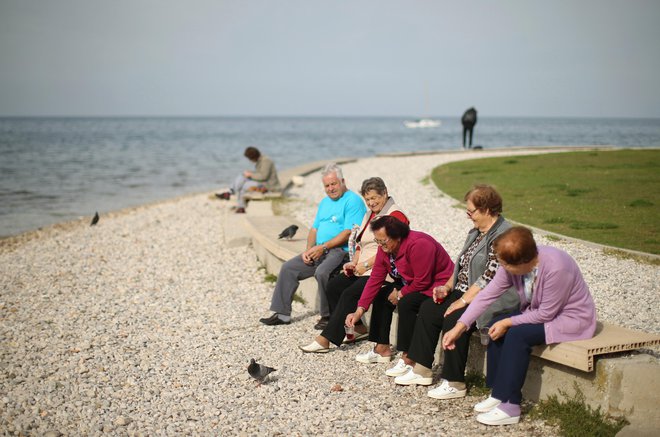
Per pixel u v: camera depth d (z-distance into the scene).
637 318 6.59
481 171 19.75
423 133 110.38
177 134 103.25
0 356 6.51
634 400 4.29
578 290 4.47
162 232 13.49
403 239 5.46
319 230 7.15
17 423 4.98
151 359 6.34
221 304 8.24
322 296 6.90
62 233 15.30
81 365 6.16
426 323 5.25
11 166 35.66
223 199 18.03
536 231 10.30
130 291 8.99
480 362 5.40
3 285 9.55
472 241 5.26
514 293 4.82
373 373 5.79
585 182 16.09
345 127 177.62
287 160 41.00
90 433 4.80
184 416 5.04
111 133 105.44
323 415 4.94
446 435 4.52
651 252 8.82
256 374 5.42
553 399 4.69
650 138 68.12
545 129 125.38
